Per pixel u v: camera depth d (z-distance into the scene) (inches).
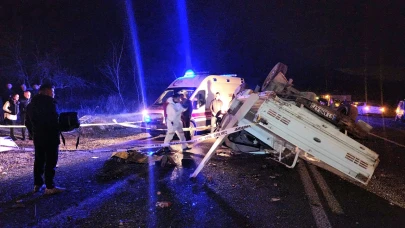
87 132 505.4
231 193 218.5
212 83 473.4
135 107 884.6
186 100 419.2
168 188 226.2
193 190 223.0
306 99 267.6
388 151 404.8
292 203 202.4
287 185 239.9
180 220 173.3
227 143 331.6
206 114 460.4
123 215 179.2
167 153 340.8
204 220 173.9
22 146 383.6
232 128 234.8
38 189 216.4
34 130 208.4
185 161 290.8
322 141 227.1
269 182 245.9
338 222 175.3
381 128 708.7
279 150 262.4
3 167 282.2
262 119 231.9
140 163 296.0
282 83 292.0
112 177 251.0
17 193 213.2
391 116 1185.4
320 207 196.4
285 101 246.7
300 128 229.8
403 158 361.1
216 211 186.7
